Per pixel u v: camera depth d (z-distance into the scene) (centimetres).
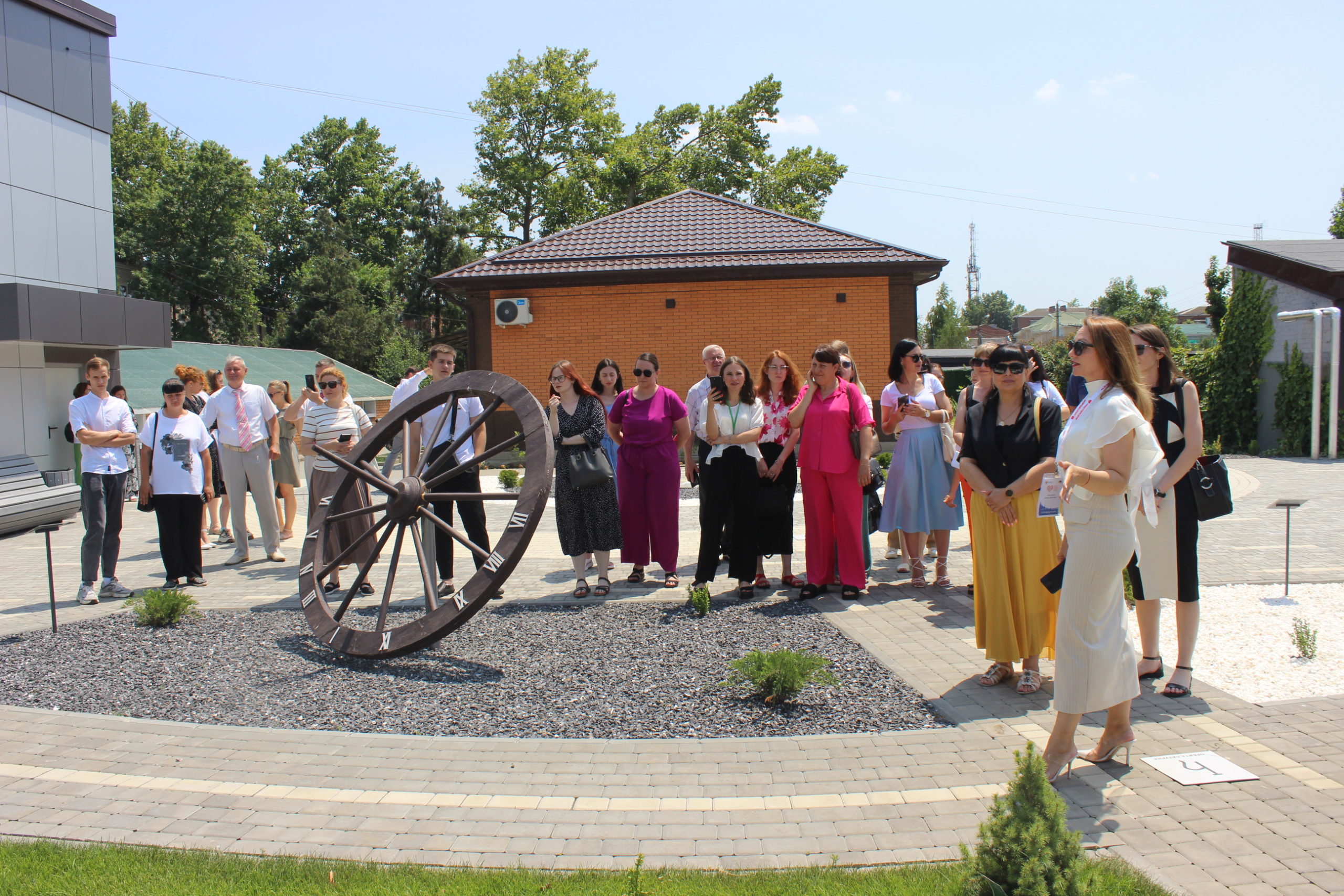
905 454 723
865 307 1808
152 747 439
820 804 360
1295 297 1930
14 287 1358
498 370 1867
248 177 4816
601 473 713
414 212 6262
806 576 754
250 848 332
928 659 547
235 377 934
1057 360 3406
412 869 309
